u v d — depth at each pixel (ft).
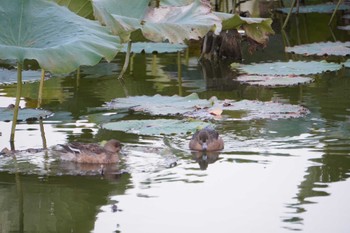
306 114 52.95
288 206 36.17
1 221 34.83
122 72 67.26
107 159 43.21
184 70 71.36
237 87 63.10
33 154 44.65
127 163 43.32
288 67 68.95
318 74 68.08
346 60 74.69
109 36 47.75
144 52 81.35
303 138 47.37
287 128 49.49
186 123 50.55
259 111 53.42
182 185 39.34
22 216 35.60
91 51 45.37
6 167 42.42
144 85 64.08
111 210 36.01
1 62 76.02
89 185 39.58
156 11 60.70
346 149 44.86
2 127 50.47
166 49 77.30
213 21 59.88
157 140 47.75
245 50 82.02
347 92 59.98
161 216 35.24
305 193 37.88
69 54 44.70
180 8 60.90
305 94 59.57
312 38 87.86
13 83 65.31
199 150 45.32
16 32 46.19
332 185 38.86
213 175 41.01
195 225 34.09
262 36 68.39
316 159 43.11
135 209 36.11
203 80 66.44
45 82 65.62
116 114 54.03
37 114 53.47
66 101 58.18
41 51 44.52
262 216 35.01
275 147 45.55
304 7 106.63
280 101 57.16
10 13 46.75
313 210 35.68
